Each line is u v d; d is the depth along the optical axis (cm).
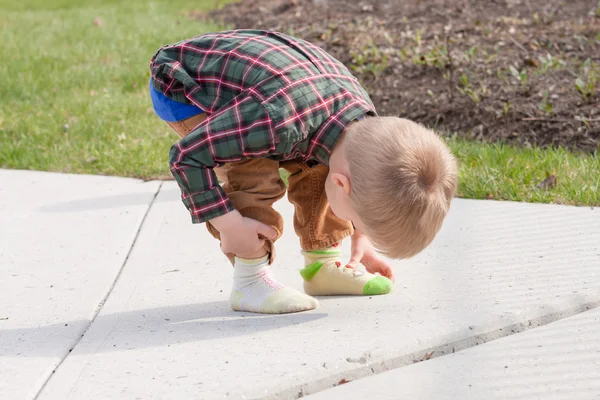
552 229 378
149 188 476
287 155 272
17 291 327
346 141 260
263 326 280
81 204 446
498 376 241
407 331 266
